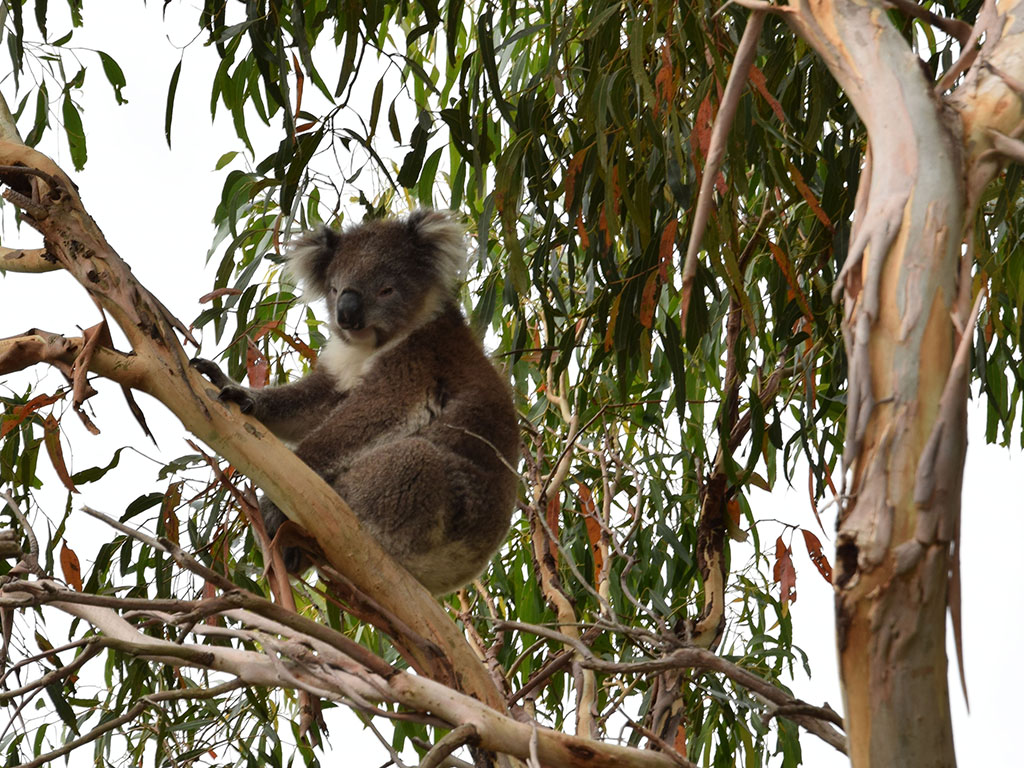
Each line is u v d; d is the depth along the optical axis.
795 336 4.62
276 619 2.90
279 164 4.39
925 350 2.22
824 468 4.65
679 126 4.22
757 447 4.41
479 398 5.09
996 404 5.04
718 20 4.10
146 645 2.97
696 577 5.52
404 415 4.97
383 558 3.65
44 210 3.54
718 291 4.26
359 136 4.43
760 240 4.92
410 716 3.05
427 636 3.63
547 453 6.00
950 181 2.29
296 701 5.24
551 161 4.72
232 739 4.76
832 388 4.68
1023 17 2.47
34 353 3.52
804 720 3.08
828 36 2.49
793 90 4.41
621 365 4.33
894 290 2.25
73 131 5.17
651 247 4.27
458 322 5.54
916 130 2.32
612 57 4.25
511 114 4.98
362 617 3.62
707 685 4.79
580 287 5.78
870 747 2.19
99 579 4.72
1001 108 2.36
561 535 5.48
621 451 5.73
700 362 5.62
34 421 4.54
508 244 4.27
